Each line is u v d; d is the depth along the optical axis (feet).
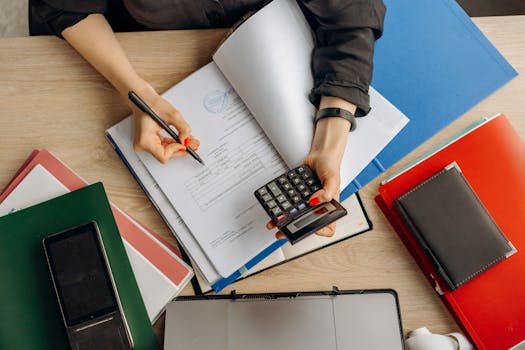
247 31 2.31
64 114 2.43
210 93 2.39
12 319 2.06
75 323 1.95
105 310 1.98
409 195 2.21
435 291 2.23
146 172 2.33
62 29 2.38
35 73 2.45
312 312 2.06
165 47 2.49
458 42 2.49
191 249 2.24
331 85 2.24
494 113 2.42
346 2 2.29
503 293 2.15
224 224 2.24
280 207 2.10
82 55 2.43
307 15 2.45
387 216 2.31
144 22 2.81
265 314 2.06
